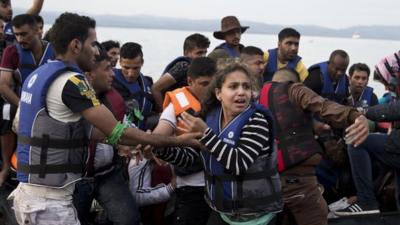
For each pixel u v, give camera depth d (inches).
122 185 157.8
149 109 201.6
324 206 145.3
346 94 229.9
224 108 122.0
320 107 134.6
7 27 248.4
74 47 118.6
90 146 148.3
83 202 155.7
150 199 165.3
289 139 140.1
